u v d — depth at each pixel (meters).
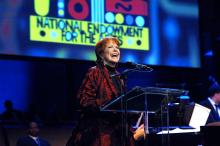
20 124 8.73
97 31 8.47
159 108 4.26
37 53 8.02
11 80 12.32
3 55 7.77
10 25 7.86
